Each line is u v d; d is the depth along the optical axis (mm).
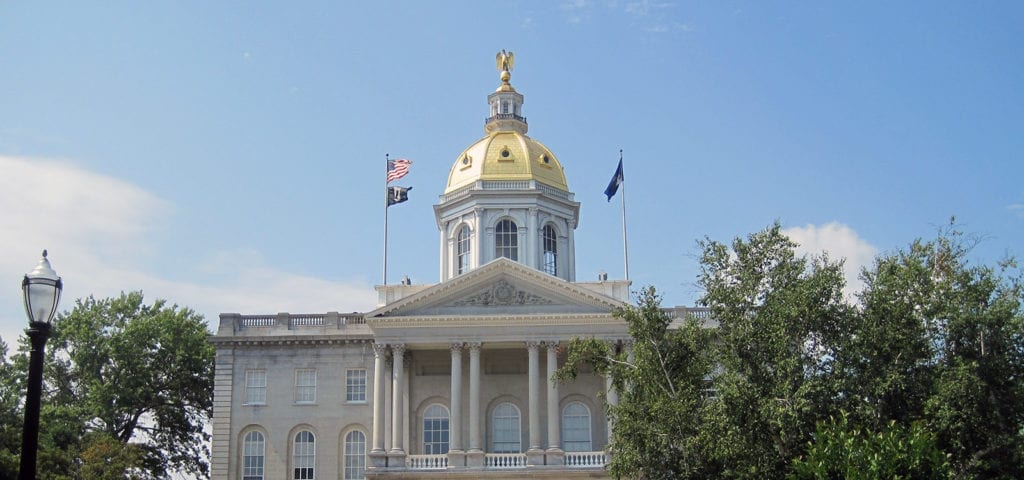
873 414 49719
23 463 23781
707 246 54000
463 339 74375
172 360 89438
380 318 74125
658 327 54031
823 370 50969
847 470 44125
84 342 87688
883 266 53219
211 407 90938
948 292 52000
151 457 89438
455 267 88375
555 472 71500
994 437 49219
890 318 50719
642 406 52188
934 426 49469
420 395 77562
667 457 51125
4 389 84062
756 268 53344
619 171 82062
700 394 53094
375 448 72812
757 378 50656
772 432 49375
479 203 87438
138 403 87250
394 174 82375
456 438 72688
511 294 74938
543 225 88188
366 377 78375
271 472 76625
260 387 78250
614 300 74062
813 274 52125
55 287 24906
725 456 48875
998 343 51438
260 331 79000
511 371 78250
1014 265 54312
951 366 51188
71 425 79812
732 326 52250
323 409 77688
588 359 57969
